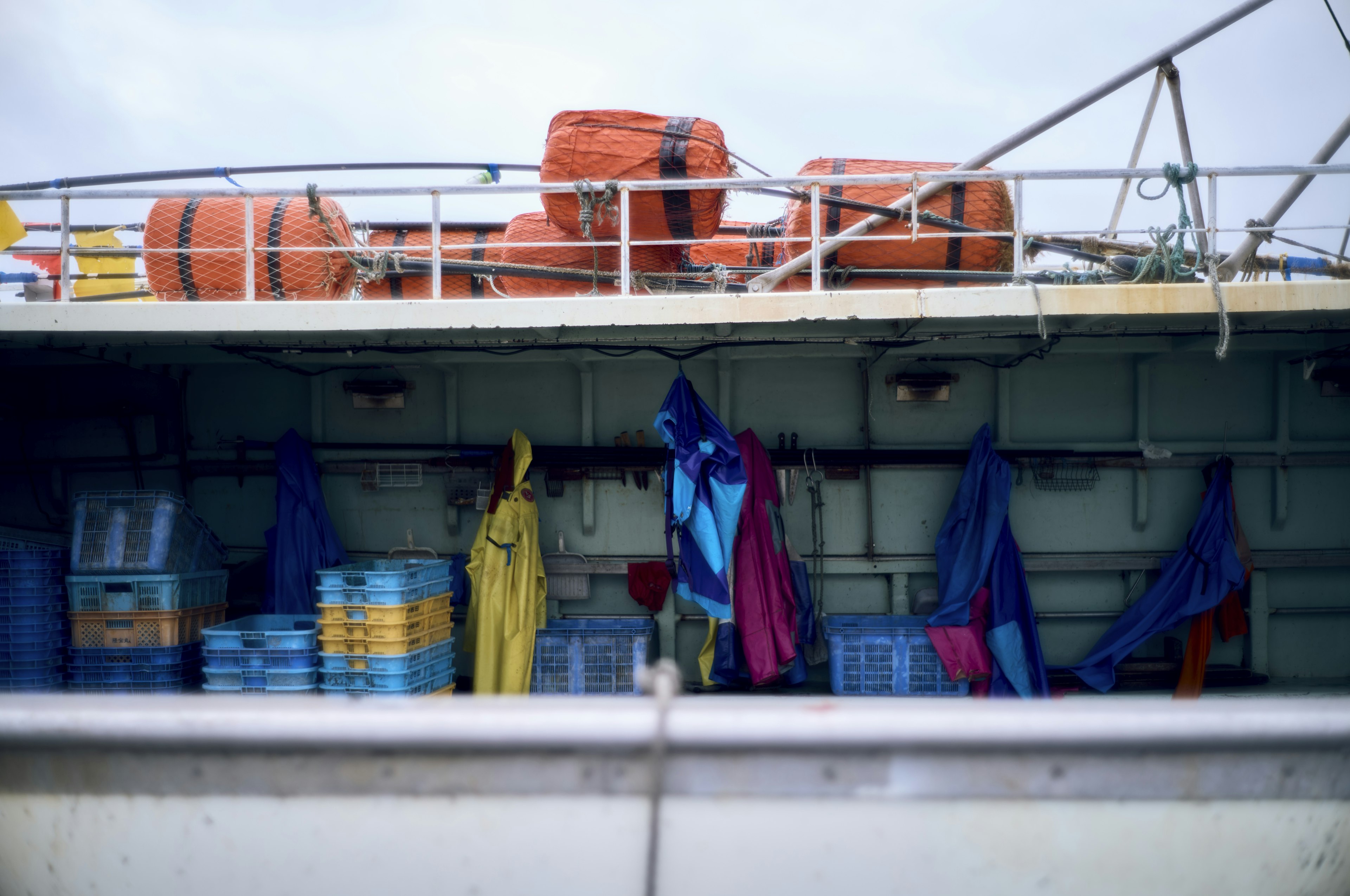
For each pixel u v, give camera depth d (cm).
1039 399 635
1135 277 468
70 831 301
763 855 287
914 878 289
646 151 485
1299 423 630
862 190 524
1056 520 630
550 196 498
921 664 561
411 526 644
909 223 508
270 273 504
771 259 667
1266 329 518
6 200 481
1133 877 292
